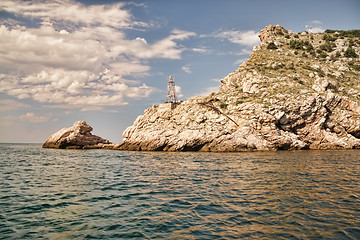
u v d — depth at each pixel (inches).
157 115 2787.9
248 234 333.1
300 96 2384.4
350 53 3961.6
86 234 341.1
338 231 339.6
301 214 412.2
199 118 2479.1
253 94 2672.2
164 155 1855.3
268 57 3809.1
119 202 507.8
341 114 2404.0
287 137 2206.0
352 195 538.0
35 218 408.8
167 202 502.0
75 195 571.8
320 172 876.6
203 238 322.3
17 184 716.0
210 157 1596.9
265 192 571.5
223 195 550.3
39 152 2442.2
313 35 5137.8
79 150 2775.6
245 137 2210.9
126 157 1715.1
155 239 321.1
